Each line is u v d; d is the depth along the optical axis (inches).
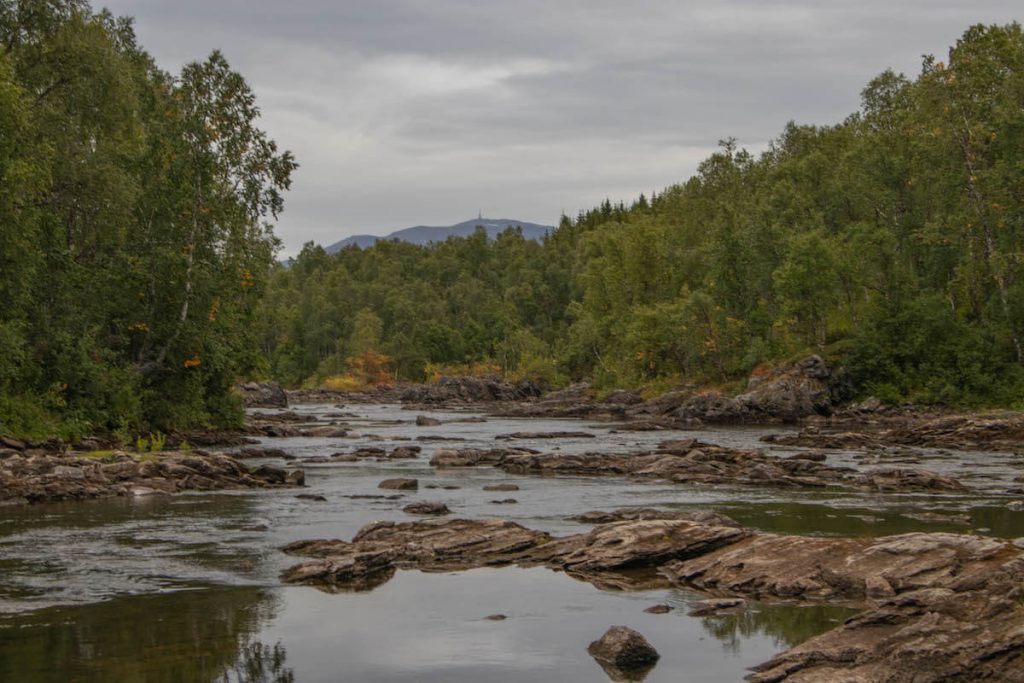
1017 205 2709.2
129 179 1887.3
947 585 548.1
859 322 3142.2
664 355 3794.3
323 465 1562.5
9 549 796.6
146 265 1897.1
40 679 458.3
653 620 567.2
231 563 739.4
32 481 1123.3
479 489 1211.9
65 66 1830.7
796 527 893.8
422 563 741.3
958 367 2706.7
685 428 2534.5
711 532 737.6
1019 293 2679.6
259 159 2027.6
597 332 4594.0
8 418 1519.4
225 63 2007.9
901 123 3287.4
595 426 2723.9
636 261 4434.1
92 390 1759.4
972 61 2819.9
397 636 538.9
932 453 1733.5
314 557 759.1
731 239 3550.7
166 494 1158.3
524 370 5349.4
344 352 7263.8
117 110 1915.6
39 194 1758.1
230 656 500.4
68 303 1793.8
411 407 4379.9
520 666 484.7
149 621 569.6
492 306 7514.8
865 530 875.4
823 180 3961.6
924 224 2997.0
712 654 497.7
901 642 450.0
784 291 3102.9
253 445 1989.4
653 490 1203.2
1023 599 475.5
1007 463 1544.0
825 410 2783.0
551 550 759.7
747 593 631.8
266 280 2124.8
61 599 625.0
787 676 444.5
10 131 1529.3
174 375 2006.6
